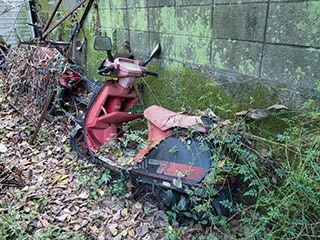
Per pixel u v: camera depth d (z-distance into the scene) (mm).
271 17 1711
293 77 1667
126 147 2555
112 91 2512
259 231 1692
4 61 4785
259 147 1868
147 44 2906
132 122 2721
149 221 2049
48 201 2258
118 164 2234
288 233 1633
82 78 3469
